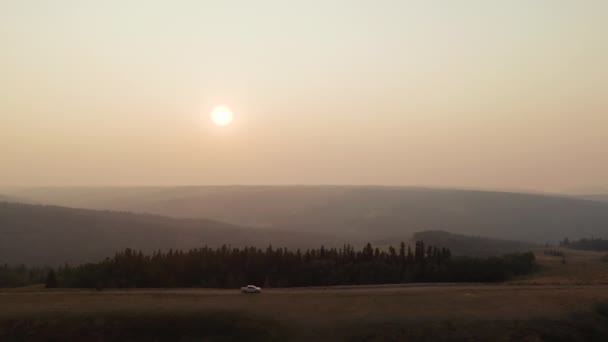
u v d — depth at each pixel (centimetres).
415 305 7094
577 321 6644
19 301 7169
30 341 6050
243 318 6588
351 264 11644
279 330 6344
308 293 7806
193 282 10975
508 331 6334
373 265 11419
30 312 6575
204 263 11256
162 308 6831
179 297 7500
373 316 6669
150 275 10619
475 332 6300
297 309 6931
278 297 7525
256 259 11481
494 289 8106
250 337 6259
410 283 10300
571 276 10912
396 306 7050
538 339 6228
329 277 11100
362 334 6238
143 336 6256
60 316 6469
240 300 7331
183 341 6234
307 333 6269
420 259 11994
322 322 6506
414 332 6278
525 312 6838
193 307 6888
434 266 11519
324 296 7562
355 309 6931
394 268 11375
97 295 7644
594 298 7431
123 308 6794
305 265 11462
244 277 11100
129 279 10481
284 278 11131
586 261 14225
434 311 6850
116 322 6412
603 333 6494
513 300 7338
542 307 7031
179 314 6638
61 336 6147
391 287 8750
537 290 7962
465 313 6775
